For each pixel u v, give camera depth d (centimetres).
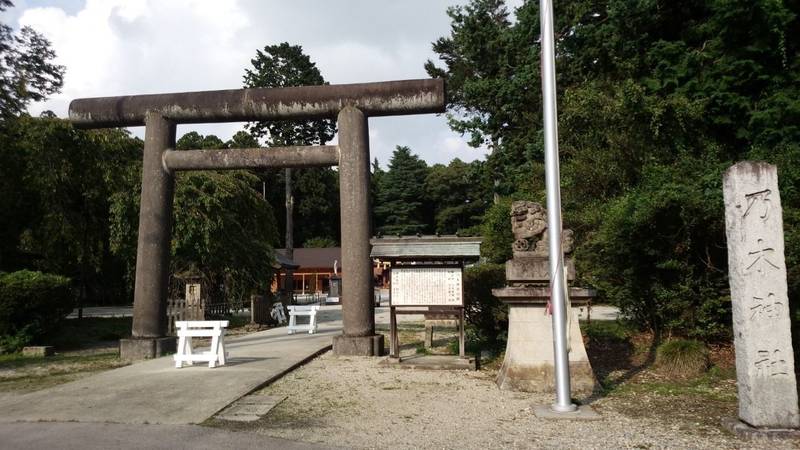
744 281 527
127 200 1658
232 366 886
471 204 5494
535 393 707
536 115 1894
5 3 1430
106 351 1219
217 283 2003
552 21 659
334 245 5488
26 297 1191
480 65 2131
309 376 830
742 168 536
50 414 609
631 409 629
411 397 691
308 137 4181
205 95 1085
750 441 503
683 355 808
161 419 585
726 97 1218
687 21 1429
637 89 1221
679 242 913
